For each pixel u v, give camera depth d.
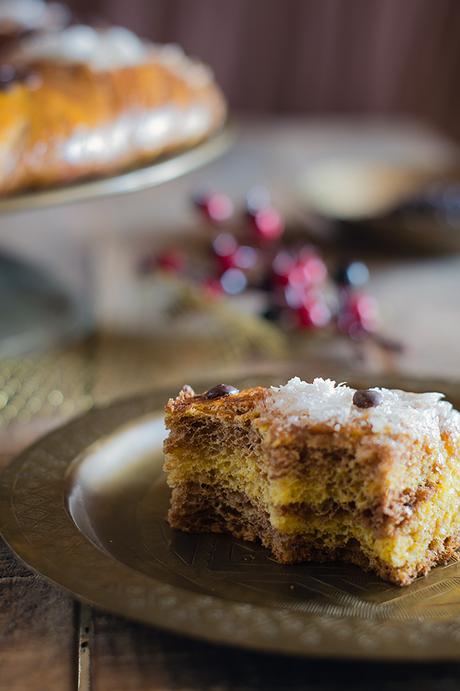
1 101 0.69
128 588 0.47
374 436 0.52
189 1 1.47
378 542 0.52
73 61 0.76
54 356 0.69
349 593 0.51
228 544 0.54
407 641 0.45
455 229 0.83
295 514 0.52
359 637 0.45
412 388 0.60
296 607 0.50
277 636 0.45
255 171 1.08
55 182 0.70
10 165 0.68
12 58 0.76
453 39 1.56
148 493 0.56
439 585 0.51
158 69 0.79
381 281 0.80
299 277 0.74
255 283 0.75
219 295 0.73
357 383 0.61
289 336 0.72
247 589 0.51
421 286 0.79
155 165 0.73
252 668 0.47
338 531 0.53
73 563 0.49
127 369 0.68
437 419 0.54
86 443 0.57
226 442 0.54
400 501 0.52
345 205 0.93
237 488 0.54
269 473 0.53
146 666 0.47
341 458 0.52
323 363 0.69
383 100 1.60
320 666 0.47
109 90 0.74
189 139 0.77
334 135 1.24
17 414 0.63
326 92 1.58
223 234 0.88
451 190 0.92
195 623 0.46
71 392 0.65
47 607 0.50
